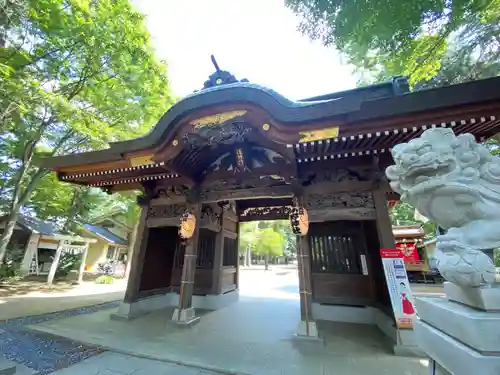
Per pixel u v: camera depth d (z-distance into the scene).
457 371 1.57
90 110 9.48
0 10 6.61
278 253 31.36
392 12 5.00
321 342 4.55
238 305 8.48
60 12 7.27
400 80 4.84
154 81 9.77
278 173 5.79
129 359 3.97
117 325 5.82
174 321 5.71
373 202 5.13
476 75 7.19
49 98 6.91
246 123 4.74
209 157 6.34
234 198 6.24
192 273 6.21
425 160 1.97
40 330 5.32
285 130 4.34
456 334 1.67
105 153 5.70
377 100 3.86
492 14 5.88
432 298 2.32
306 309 4.92
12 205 10.29
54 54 8.34
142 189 7.22
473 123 3.81
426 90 3.68
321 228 7.08
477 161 1.94
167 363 3.83
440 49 6.36
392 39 5.73
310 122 4.17
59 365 3.71
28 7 6.77
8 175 12.06
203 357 4.04
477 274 1.67
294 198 5.58
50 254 16.95
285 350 4.34
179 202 6.80
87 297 9.71
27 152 10.45
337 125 4.08
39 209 14.98
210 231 8.73
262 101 4.40
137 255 6.93
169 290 8.45
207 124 4.83
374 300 6.14
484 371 1.36
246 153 6.14
